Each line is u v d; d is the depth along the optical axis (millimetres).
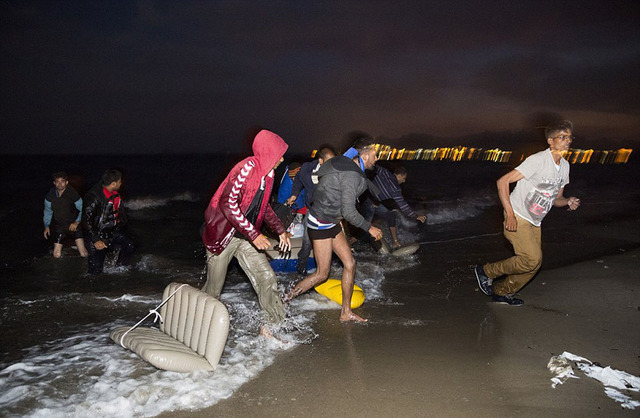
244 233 3885
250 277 4312
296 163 6809
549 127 4645
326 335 4445
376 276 6641
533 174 4680
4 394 3320
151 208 16266
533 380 3520
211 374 3523
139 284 6383
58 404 3191
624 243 8555
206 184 29641
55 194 7867
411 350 4090
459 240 9461
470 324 4723
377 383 3479
